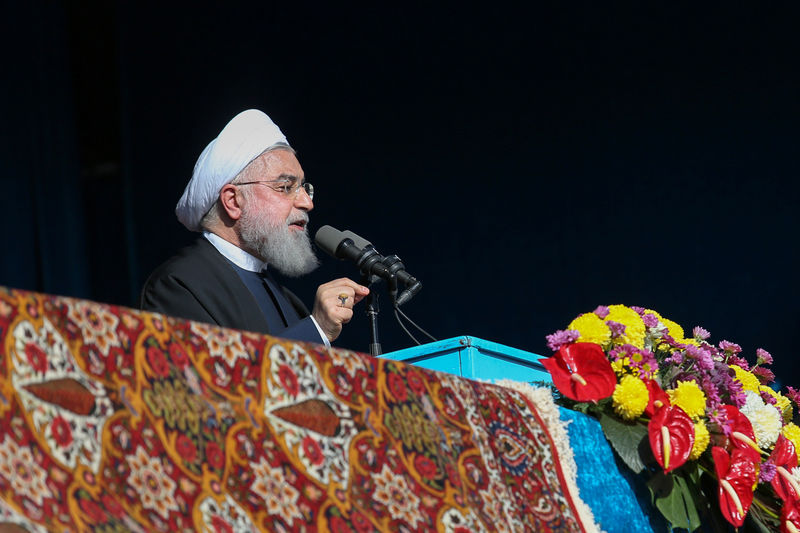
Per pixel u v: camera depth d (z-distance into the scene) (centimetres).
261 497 475
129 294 2275
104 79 2350
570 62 2139
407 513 531
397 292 873
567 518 632
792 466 806
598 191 2088
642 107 2092
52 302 433
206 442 466
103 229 2311
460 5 2202
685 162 2058
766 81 2042
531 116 2145
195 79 2298
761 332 1972
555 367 731
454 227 2145
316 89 2248
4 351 408
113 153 2344
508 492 606
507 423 641
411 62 2216
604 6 2133
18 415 404
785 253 1984
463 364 840
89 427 426
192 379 473
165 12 2327
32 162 2150
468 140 2167
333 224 2202
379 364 567
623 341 755
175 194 2281
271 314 954
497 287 2105
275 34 2275
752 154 2030
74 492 409
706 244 2023
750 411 801
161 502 437
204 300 907
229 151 962
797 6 2042
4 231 2088
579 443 693
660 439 703
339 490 508
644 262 2045
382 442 542
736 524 723
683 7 2094
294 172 978
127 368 450
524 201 2122
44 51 2202
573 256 2080
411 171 2184
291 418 505
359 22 2247
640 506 707
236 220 966
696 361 785
